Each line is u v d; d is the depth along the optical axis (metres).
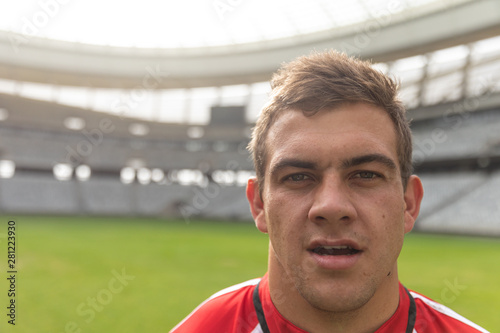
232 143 37.34
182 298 6.79
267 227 0.88
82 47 26.12
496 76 25.67
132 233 18.41
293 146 0.79
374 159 0.77
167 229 21.31
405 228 0.93
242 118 35.47
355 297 0.73
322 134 0.78
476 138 25.80
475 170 26.38
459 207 22.88
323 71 0.82
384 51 20.12
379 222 0.77
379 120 0.82
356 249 0.75
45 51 25.42
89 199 32.69
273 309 0.96
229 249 13.76
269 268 0.98
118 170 35.53
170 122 36.06
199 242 15.73
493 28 16.97
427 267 10.14
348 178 0.79
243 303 1.06
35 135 33.22
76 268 9.42
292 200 0.79
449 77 27.34
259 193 0.95
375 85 0.82
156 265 10.21
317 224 0.75
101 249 12.79
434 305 1.10
